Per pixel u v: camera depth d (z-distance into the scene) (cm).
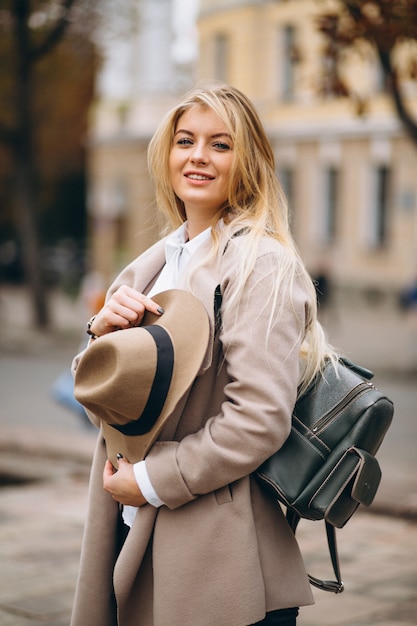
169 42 3192
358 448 231
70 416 1159
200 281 242
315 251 2947
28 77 2012
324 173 2920
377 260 2778
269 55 2916
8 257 4053
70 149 3684
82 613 253
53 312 2692
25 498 678
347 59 880
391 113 2688
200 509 234
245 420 226
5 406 1237
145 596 242
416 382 1506
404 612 437
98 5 1972
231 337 231
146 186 3288
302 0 2703
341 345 1925
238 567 231
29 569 504
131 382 227
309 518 234
